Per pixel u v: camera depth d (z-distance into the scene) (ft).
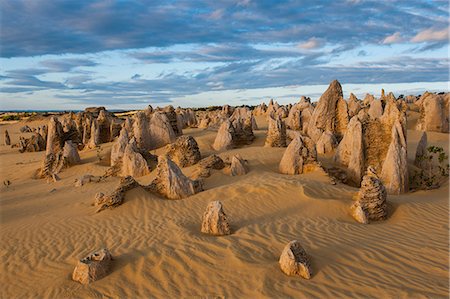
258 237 30.68
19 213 45.01
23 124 236.84
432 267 25.20
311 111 117.19
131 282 24.67
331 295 21.77
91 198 48.93
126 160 66.13
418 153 60.34
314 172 54.54
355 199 40.88
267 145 79.56
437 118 105.29
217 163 60.18
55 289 24.45
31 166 90.43
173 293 23.03
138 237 32.65
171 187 45.11
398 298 21.34
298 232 31.94
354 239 30.40
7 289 25.50
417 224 34.30
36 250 31.83
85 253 30.25
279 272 24.40
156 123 88.38
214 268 25.48
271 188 44.29
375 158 55.62
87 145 109.60
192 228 34.14
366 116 59.21
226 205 40.73
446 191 46.29
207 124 137.59
